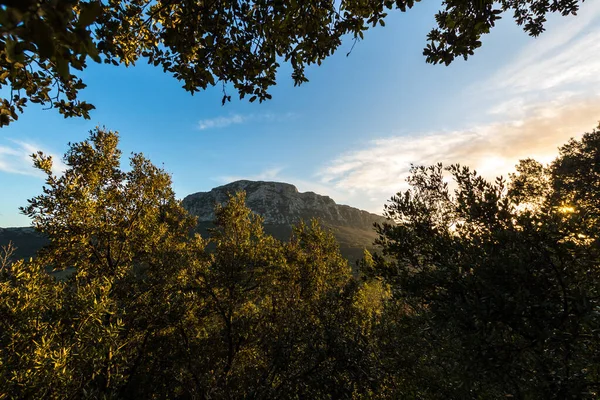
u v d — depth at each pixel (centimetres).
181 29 360
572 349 312
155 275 1190
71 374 660
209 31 372
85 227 1159
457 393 482
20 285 772
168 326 1209
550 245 336
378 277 530
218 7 353
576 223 320
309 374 907
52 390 633
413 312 613
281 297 1440
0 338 659
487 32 405
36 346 691
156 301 1118
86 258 1248
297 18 382
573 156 1270
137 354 1184
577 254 318
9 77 265
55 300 805
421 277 446
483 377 383
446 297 406
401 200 558
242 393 1015
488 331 352
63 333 757
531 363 349
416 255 504
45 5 114
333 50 429
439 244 466
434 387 556
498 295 331
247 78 420
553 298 331
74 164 1260
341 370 862
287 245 1716
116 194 1345
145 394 1121
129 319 1041
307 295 1494
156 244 1384
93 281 883
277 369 992
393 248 518
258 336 1234
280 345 983
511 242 372
